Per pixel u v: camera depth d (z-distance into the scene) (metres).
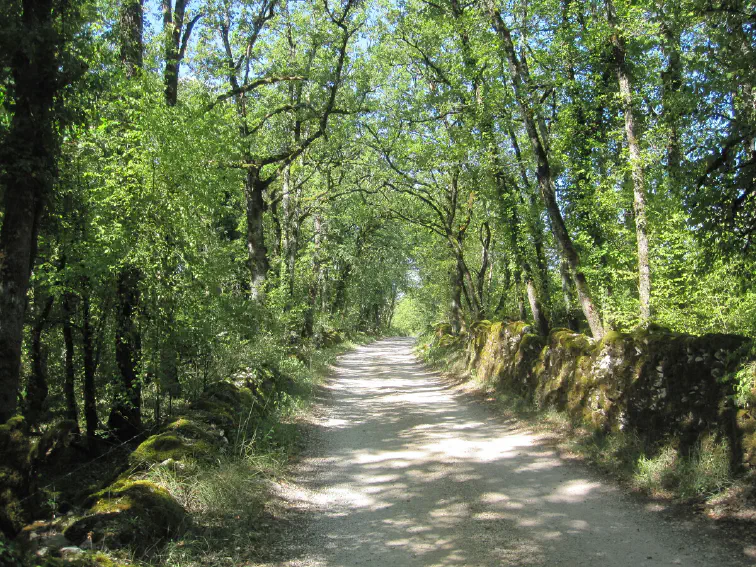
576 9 11.77
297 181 24.47
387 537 5.29
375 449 8.94
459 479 7.11
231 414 8.42
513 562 4.61
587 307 10.33
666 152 9.55
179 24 13.40
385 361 27.34
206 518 5.48
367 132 21.56
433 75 19.67
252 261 17.47
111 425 9.56
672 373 7.11
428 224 23.92
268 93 18.75
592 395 8.80
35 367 9.09
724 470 5.82
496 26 11.39
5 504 4.60
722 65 6.29
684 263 10.73
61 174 7.81
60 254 8.27
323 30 17.25
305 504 6.37
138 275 8.97
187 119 9.16
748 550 4.53
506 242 16.16
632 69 11.05
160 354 9.31
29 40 5.98
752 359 5.95
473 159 16.08
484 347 16.55
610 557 4.62
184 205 8.90
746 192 6.21
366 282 41.53
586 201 12.75
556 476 7.04
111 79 7.92
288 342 18.58
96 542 4.28
